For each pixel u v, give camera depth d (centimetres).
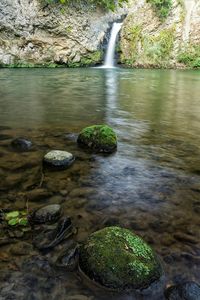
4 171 448
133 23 2798
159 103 1088
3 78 1703
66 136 636
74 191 398
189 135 696
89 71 2270
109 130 579
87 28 2653
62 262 262
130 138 655
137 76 2011
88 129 584
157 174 466
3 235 297
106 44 2819
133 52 2791
